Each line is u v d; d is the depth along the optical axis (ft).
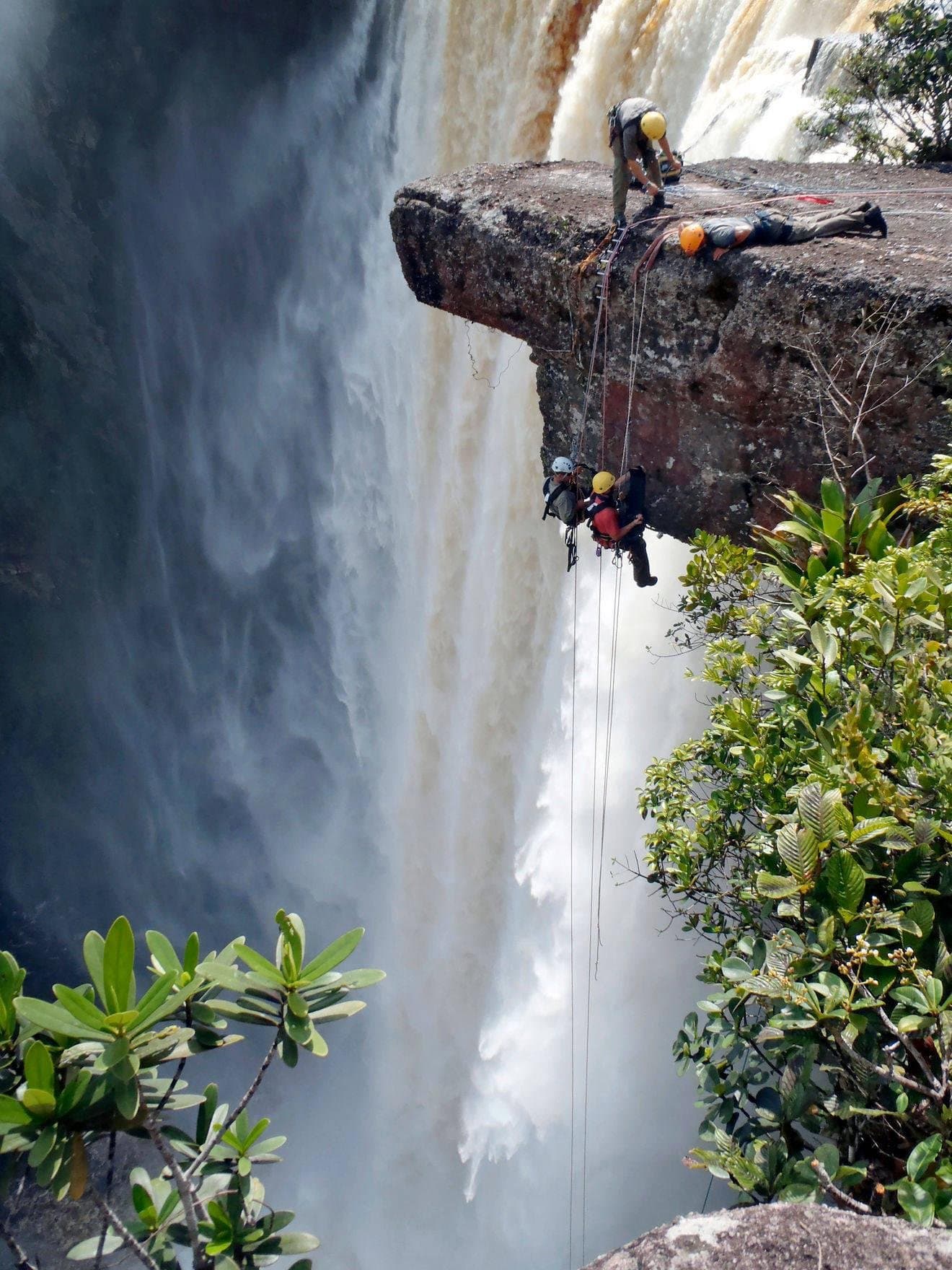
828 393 20.24
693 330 23.63
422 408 68.54
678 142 46.80
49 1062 9.72
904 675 15.11
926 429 20.31
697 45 46.11
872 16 34.32
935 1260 8.47
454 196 29.35
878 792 13.73
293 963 10.99
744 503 24.71
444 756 68.69
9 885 85.61
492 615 58.13
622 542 26.94
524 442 54.75
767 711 18.57
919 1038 13.62
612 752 42.32
